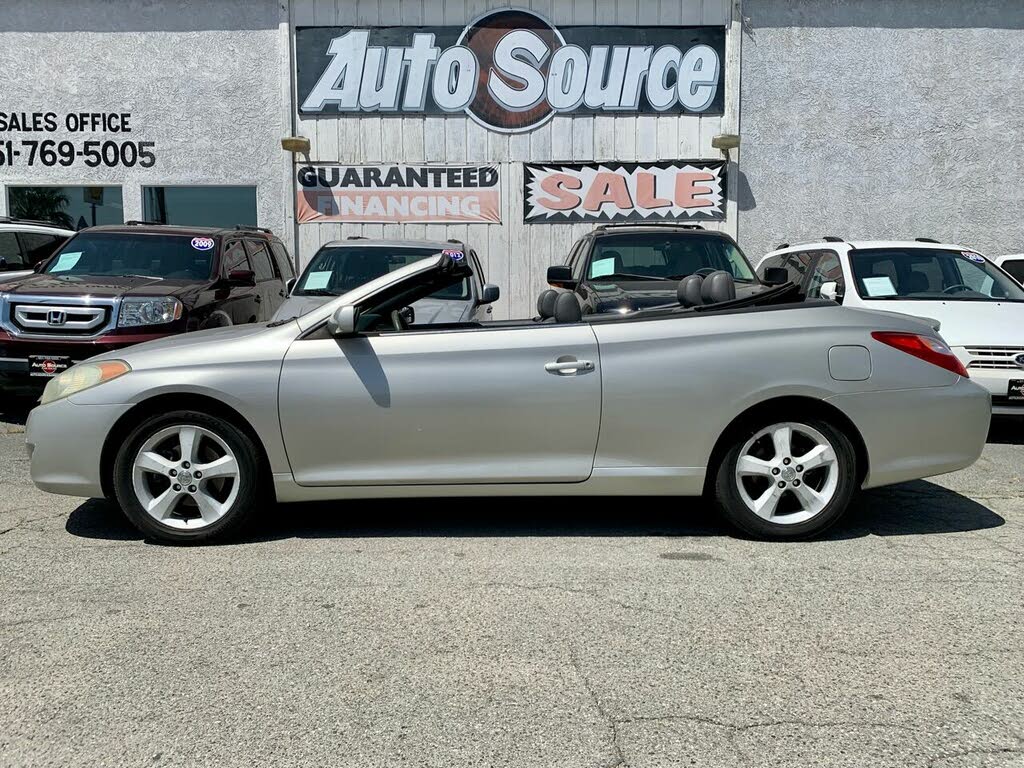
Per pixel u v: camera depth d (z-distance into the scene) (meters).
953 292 8.39
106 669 3.41
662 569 4.51
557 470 4.83
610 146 13.39
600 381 4.76
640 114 13.34
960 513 5.57
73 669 3.41
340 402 4.74
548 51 13.23
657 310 5.25
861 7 13.21
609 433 4.80
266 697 3.20
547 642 3.64
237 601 4.08
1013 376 7.29
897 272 8.49
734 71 13.21
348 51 13.20
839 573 4.45
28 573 4.44
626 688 3.26
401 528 5.22
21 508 5.64
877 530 5.19
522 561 4.64
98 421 4.76
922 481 6.41
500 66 13.26
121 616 3.91
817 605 4.03
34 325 7.70
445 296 8.47
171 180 13.52
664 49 13.23
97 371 4.86
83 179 13.52
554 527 5.25
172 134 13.45
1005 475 6.59
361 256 9.12
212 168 13.49
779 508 5.01
